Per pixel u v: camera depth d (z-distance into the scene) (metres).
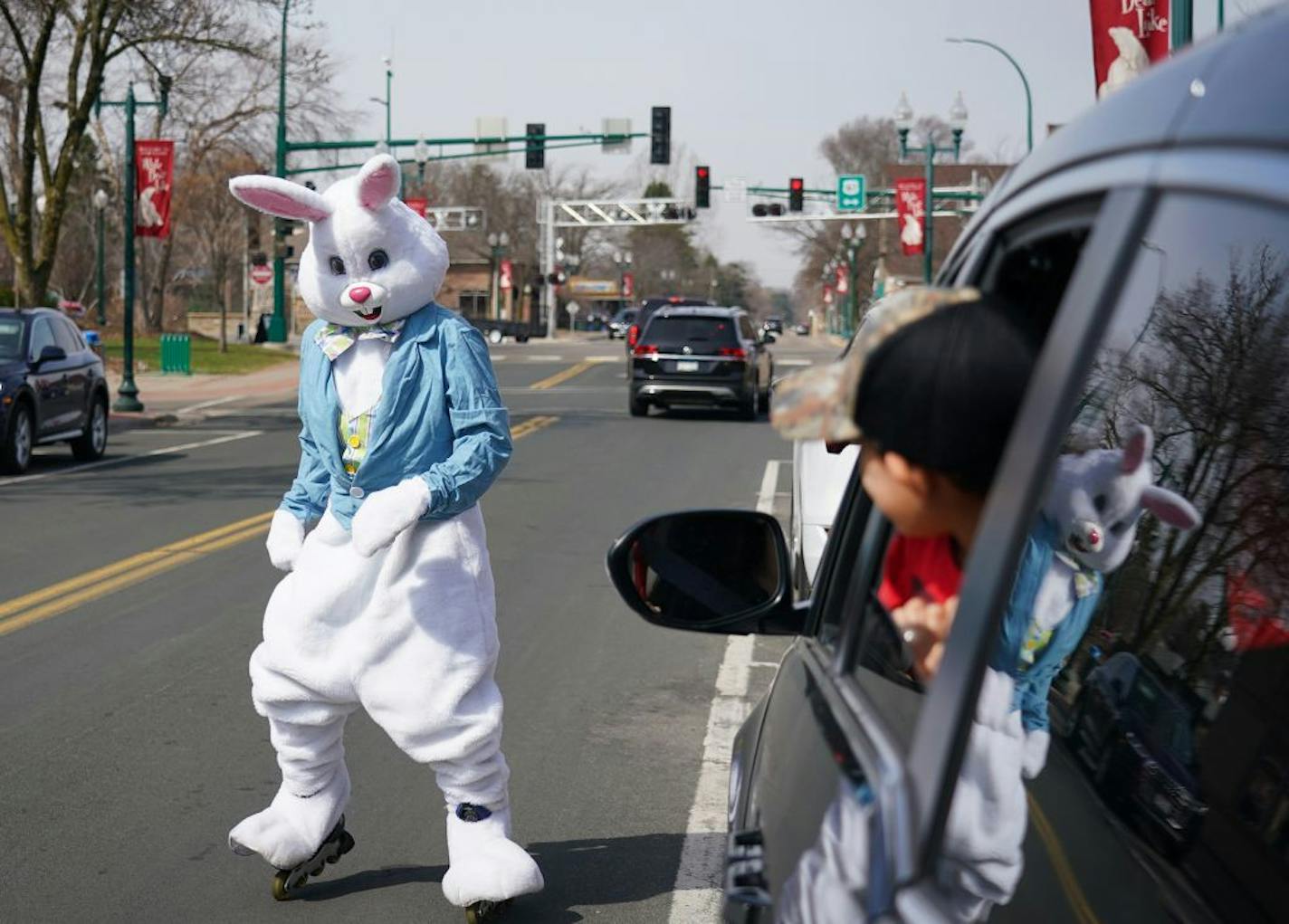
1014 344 1.67
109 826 5.77
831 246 84.31
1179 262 2.03
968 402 1.66
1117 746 1.88
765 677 8.20
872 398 1.69
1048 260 1.95
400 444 4.55
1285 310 2.04
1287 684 1.73
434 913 4.96
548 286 87.81
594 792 6.25
